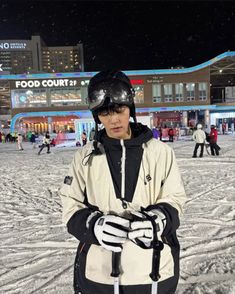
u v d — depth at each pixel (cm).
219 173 905
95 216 122
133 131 140
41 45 19438
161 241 123
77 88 4019
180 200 133
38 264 336
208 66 4050
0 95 5025
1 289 288
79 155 139
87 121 2612
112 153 131
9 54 18738
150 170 132
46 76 3969
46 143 1886
